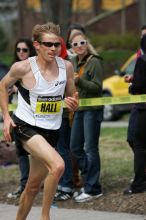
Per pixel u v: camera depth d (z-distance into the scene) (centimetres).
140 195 1866
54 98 1507
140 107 1855
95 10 10981
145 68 1827
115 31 9625
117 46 8150
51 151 1441
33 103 1503
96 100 1867
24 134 1486
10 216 1827
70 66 1534
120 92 4322
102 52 7362
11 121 1509
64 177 1958
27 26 10538
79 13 10975
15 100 2272
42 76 1497
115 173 2197
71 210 1855
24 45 2038
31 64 1501
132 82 1856
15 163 2402
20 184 2033
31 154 1484
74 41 1906
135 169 1881
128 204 1823
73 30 1956
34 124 1502
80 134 1950
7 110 1526
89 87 1883
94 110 1895
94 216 1769
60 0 6750
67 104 1520
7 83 1523
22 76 1503
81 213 1811
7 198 2030
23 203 1545
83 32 1969
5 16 12319
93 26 9644
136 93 1852
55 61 1515
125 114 4466
